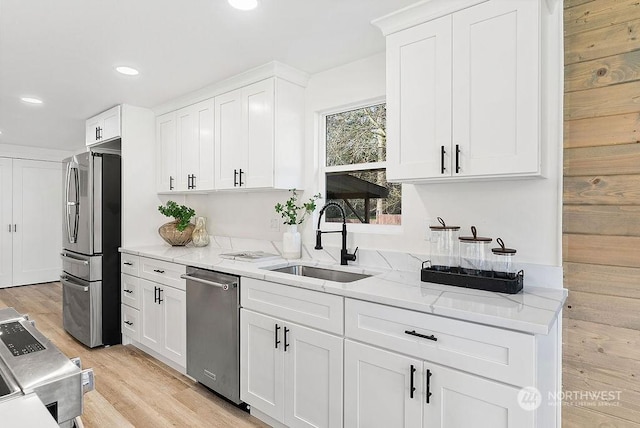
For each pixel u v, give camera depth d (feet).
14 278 18.19
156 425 6.84
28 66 8.15
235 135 9.04
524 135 4.84
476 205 6.23
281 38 6.91
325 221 8.75
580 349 5.27
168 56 7.68
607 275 5.07
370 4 5.76
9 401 2.13
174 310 8.82
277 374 6.52
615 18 4.99
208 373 7.86
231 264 7.83
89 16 6.09
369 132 8.15
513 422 4.03
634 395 4.88
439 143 5.53
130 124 11.12
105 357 9.98
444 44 5.47
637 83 4.85
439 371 4.55
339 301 5.60
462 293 5.22
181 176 10.67
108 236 10.71
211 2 5.69
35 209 18.78
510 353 4.05
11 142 17.17
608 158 5.05
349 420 5.48
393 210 7.76
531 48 4.77
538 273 5.56
